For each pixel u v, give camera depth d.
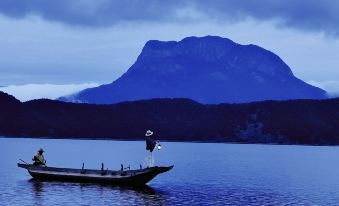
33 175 65.94
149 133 61.50
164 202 51.81
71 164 114.88
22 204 48.50
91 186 61.25
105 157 151.50
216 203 52.81
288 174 100.06
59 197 52.84
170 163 132.38
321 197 60.69
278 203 54.62
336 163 148.12
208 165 125.38
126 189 59.62
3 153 160.00
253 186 72.50
